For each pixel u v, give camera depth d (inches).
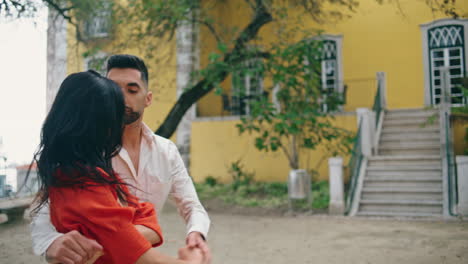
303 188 414.6
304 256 237.3
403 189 409.4
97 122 46.6
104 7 424.5
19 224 311.4
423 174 427.5
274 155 582.9
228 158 611.8
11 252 229.9
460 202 364.2
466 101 468.1
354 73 657.0
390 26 645.9
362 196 420.8
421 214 373.4
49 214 47.1
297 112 430.0
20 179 241.9
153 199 78.4
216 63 415.8
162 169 79.0
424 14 631.2
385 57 646.5
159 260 45.7
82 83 47.8
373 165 458.6
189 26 609.0
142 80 73.8
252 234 308.7
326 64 674.8
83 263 43.3
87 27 440.8
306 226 339.9
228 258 235.6
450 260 219.3
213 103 639.8
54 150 45.1
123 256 44.2
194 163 629.6
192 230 69.2
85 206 43.7
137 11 440.8
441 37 628.4
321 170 562.6
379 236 288.2
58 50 545.0
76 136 45.2
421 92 632.4
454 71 620.7
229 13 653.3
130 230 45.0
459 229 304.8
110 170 47.6
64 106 46.8
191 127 636.7
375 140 497.7
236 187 553.9
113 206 45.2
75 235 42.7
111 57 73.6
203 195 529.3
